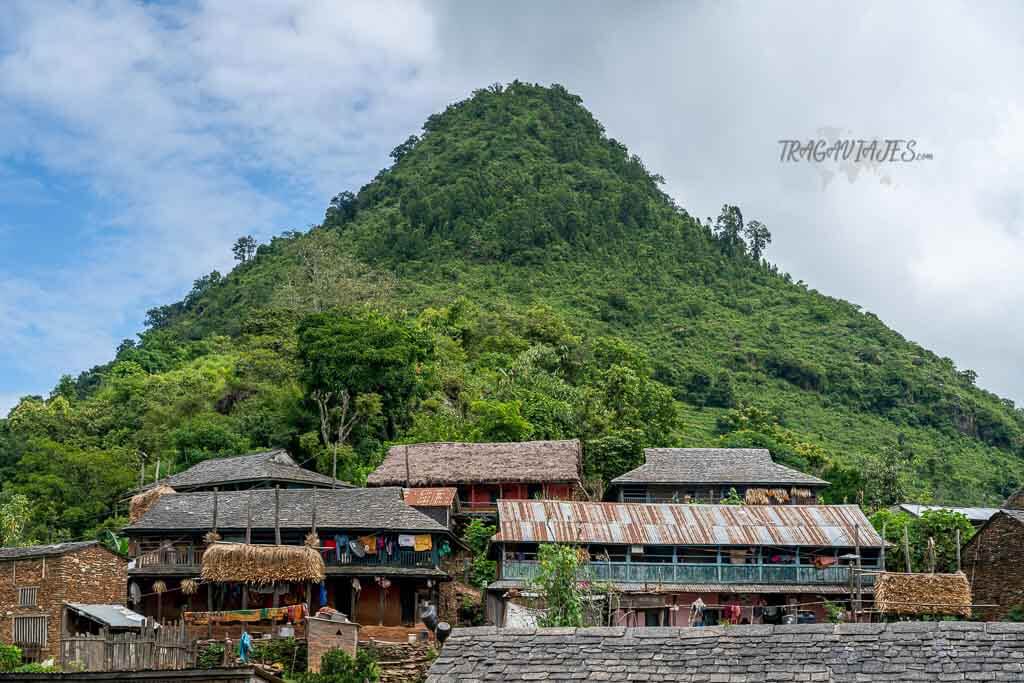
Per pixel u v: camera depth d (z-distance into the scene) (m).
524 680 15.50
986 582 51.69
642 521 53.66
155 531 51.94
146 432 87.12
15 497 70.06
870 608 49.56
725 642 15.76
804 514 54.97
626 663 15.62
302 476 65.75
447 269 169.88
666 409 98.44
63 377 110.88
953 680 14.77
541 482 67.00
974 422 158.38
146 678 26.69
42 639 43.50
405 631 49.62
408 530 51.56
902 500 90.50
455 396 94.06
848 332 186.12
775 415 145.00
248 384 92.75
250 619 47.19
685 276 197.25
